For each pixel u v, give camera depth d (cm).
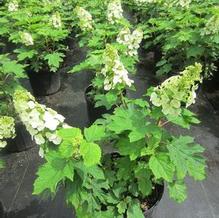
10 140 135
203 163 70
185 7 165
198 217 104
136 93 178
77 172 63
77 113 166
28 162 134
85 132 63
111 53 78
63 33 162
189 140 74
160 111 65
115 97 83
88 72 194
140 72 198
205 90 171
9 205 115
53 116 66
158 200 87
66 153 58
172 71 165
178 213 105
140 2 214
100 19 178
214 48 143
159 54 189
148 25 202
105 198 75
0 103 135
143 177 72
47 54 161
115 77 79
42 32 151
